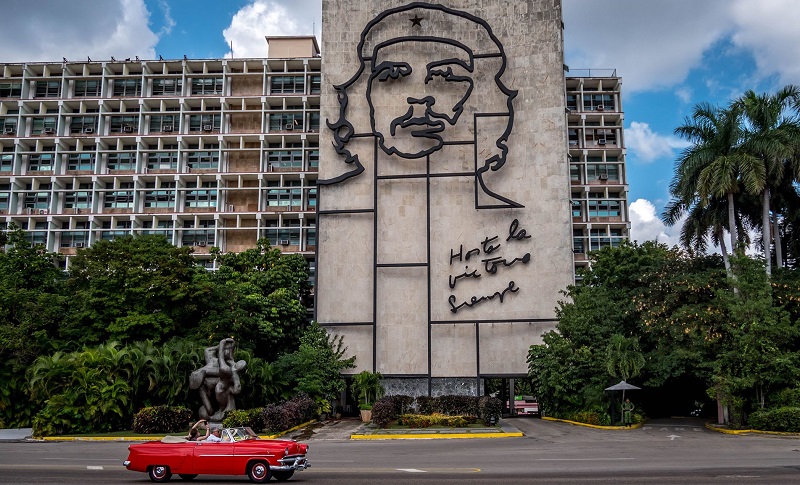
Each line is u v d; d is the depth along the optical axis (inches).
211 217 3132.4
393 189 1942.7
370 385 1745.8
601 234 3299.7
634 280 1793.8
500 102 1964.8
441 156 1947.6
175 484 708.7
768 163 1469.0
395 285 1895.9
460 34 2016.5
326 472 773.9
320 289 1910.7
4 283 1696.6
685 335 1494.8
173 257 1727.4
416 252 1904.5
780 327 1337.4
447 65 1998.0
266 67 3297.2
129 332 1612.9
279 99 3238.2
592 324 1588.3
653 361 1551.4
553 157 1907.0
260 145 3248.0
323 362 1801.2
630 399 1678.2
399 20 2037.4
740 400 1332.4
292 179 3208.7
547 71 1961.1
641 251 1860.2
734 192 1493.6
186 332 1707.7
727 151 1504.7
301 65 3321.9
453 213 1911.9
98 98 3221.0
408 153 1943.9
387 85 1998.0
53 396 1358.3
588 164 3363.7
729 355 1355.8
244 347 1771.7
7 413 1547.7
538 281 1851.6
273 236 3139.8
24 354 1536.7
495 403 1465.3
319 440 1270.9
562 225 1870.1
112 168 3203.7
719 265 1625.2
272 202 3184.1
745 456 908.6
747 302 1343.5
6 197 3161.9
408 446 1121.4
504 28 2007.9
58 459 947.3
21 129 3206.2
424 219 1919.3
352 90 2007.9
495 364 1831.9
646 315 1572.3
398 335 1870.1
